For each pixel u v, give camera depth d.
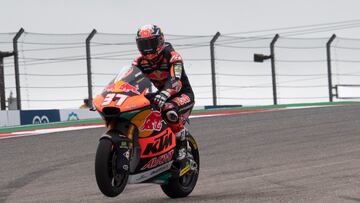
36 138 48.84
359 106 59.97
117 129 20.45
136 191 26.08
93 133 49.75
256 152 37.59
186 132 23.59
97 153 19.67
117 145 20.16
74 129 54.47
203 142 43.34
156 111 21.62
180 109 22.52
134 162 20.84
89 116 71.31
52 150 42.44
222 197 22.14
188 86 23.56
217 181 27.89
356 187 22.56
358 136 41.56
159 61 22.39
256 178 27.58
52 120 67.44
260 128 48.44
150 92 21.78
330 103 81.19
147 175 21.70
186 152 23.27
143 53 22.08
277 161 33.44
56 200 24.64
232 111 73.00
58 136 49.28
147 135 21.31
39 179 32.25
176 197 23.41
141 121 21.02
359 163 29.83
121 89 20.73
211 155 37.78
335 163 30.77
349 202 19.45
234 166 32.84
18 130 58.38
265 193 22.41
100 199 24.09
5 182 31.88
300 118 52.88
